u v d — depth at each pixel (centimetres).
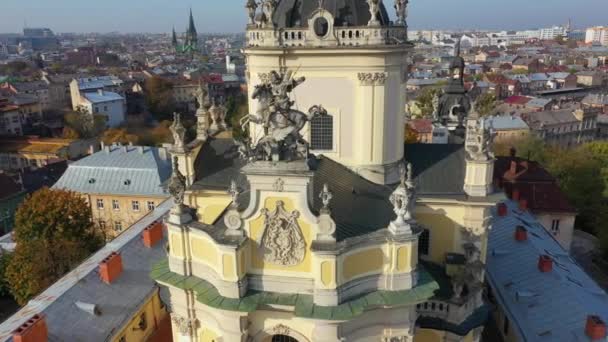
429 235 4106
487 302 4584
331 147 4119
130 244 5100
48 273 6688
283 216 3072
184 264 3453
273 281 3206
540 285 4888
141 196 9188
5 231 10019
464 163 4181
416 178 4138
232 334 3241
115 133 16238
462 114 5959
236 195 3123
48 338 3647
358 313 3033
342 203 3522
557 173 10406
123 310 4216
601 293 4938
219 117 4972
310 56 3866
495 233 6072
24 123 19575
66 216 7206
